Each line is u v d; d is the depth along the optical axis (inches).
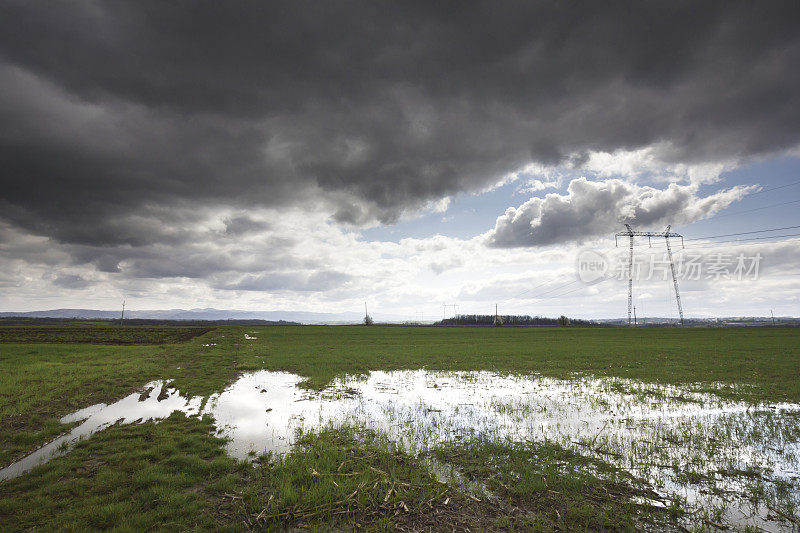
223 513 305.4
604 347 1873.8
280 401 711.7
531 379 971.3
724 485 360.2
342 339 2486.5
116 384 837.8
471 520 297.0
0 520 288.8
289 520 295.6
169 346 1921.8
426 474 378.0
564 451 444.5
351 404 694.5
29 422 545.0
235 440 486.6
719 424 564.4
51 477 362.9
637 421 584.1
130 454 423.8
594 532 281.3
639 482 363.9
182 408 650.8
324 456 415.5
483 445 465.1
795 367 1139.9
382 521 292.5
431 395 776.9
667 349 1748.3
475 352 1633.9
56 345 1781.5
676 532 282.8
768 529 287.9
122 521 287.9
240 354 1525.6
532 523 292.0
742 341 2210.9
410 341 2321.6
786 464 412.2
